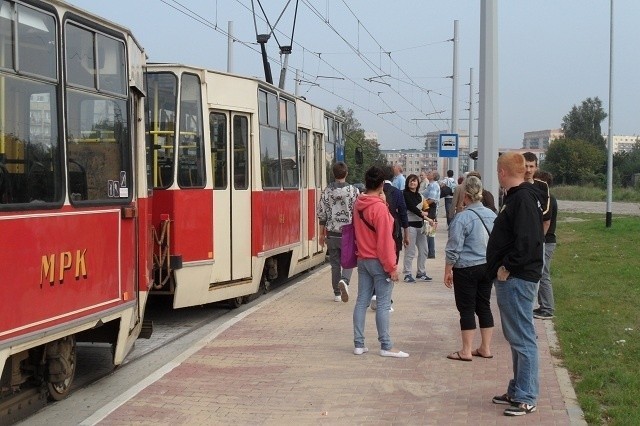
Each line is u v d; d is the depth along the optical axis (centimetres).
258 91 1290
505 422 653
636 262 1891
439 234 2823
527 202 658
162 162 1101
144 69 920
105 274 728
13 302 570
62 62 655
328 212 1273
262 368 843
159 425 657
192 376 809
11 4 580
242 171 1245
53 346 702
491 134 1276
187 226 1109
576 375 815
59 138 648
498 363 863
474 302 874
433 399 727
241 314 1164
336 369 839
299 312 1182
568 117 11719
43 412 709
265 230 1312
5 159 568
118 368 885
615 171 8756
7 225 564
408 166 11069
